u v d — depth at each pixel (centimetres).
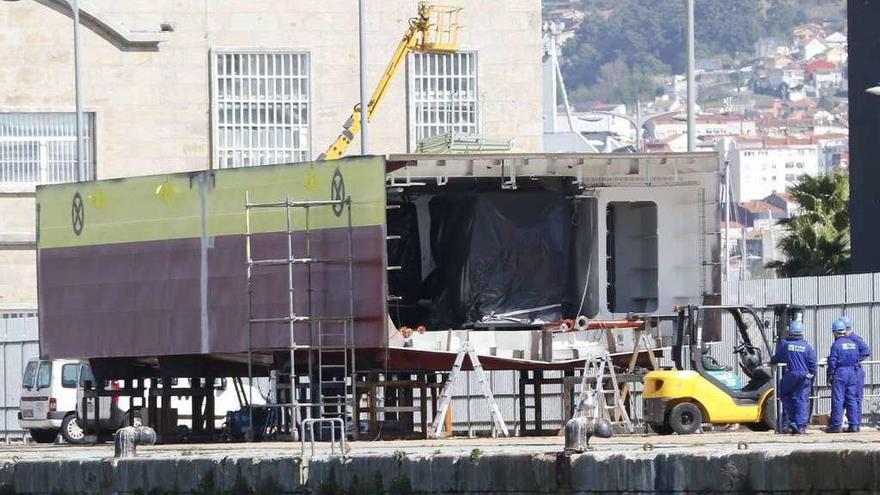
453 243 14338
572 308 14400
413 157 13462
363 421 14625
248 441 14188
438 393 15838
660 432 13512
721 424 13512
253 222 13912
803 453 8338
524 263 14350
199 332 14200
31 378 18838
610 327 13950
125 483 11144
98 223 14875
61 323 15138
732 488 8550
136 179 14638
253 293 13888
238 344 13975
